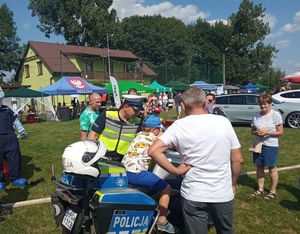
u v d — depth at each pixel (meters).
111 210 3.38
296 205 5.92
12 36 63.09
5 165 6.57
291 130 15.00
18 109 27.39
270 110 6.02
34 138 13.94
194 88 3.31
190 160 3.17
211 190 3.11
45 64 41.09
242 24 69.94
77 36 61.56
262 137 6.10
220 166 3.14
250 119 16.55
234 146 3.23
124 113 4.41
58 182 3.62
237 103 16.83
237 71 68.88
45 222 5.23
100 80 44.34
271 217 5.43
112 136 4.38
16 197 6.24
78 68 42.94
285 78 22.77
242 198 6.20
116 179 3.66
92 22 59.97
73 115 27.72
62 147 11.64
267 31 69.88
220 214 3.16
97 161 3.38
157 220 3.97
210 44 79.62
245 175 7.60
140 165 3.97
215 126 3.16
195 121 3.18
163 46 75.25
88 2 61.22
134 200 3.53
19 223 5.18
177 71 57.28
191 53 79.00
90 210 3.39
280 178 7.40
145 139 4.05
